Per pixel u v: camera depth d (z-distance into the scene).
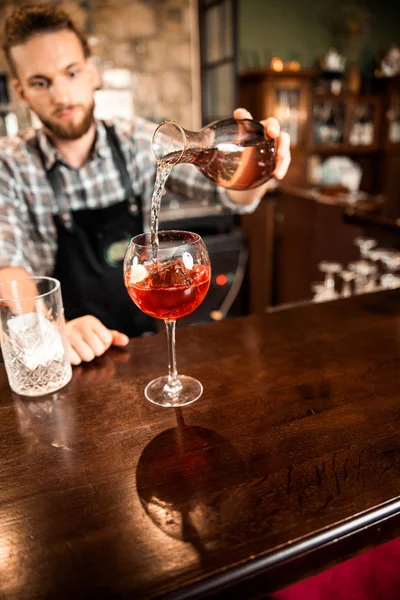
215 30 3.71
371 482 0.62
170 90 3.89
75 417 0.78
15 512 0.59
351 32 4.64
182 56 3.85
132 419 0.77
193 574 0.50
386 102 4.55
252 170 1.06
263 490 0.61
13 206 1.55
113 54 3.64
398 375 0.87
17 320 0.82
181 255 0.77
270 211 3.61
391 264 1.95
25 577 0.51
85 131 1.51
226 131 0.99
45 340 0.84
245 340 1.02
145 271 0.77
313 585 0.84
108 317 1.86
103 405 0.81
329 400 0.80
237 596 0.52
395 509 0.59
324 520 0.56
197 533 0.55
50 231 1.71
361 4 4.59
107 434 0.73
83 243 1.75
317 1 4.41
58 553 0.53
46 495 0.62
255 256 3.68
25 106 3.28
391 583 0.82
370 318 1.11
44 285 0.95
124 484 0.63
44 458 0.69
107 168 1.68
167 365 0.93
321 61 4.44
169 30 3.75
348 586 0.83
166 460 0.67
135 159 1.71
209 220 3.38
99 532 0.56
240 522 0.56
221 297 3.51
